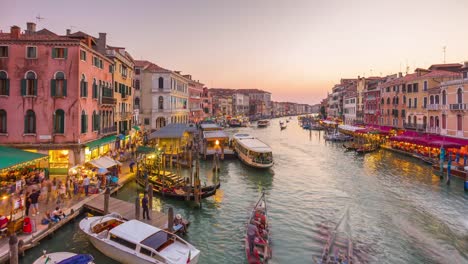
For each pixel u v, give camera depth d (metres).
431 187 25.17
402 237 16.03
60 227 15.03
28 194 15.99
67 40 22.16
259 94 186.38
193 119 73.56
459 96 33.62
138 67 49.31
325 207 20.55
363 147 45.00
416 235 16.27
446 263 13.58
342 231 16.45
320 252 14.31
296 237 15.93
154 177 24.06
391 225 17.53
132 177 24.48
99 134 26.92
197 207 19.62
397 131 51.22
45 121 22.22
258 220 16.36
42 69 22.16
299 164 36.22
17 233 13.45
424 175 29.38
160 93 49.84
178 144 38.12
